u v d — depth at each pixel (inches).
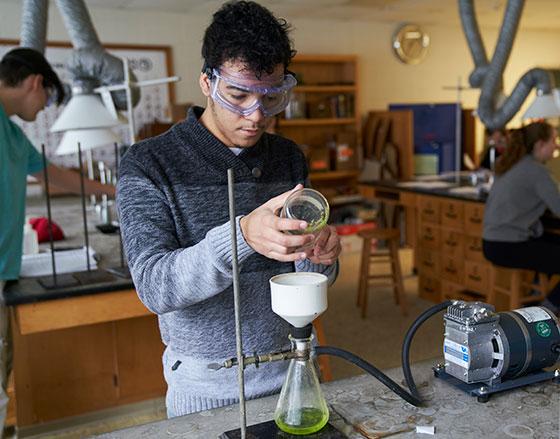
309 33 238.8
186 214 44.9
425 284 170.9
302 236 31.5
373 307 164.2
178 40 212.7
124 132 200.2
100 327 100.3
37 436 97.7
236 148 46.5
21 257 82.7
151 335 104.3
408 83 263.0
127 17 203.9
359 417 36.7
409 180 196.2
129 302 78.6
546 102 136.2
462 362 39.9
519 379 40.7
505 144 144.1
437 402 38.5
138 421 102.2
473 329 39.4
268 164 49.1
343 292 179.6
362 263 159.8
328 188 245.3
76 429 99.8
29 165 94.1
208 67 40.3
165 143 45.9
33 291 74.7
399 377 42.8
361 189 197.9
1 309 80.0
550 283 143.0
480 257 149.2
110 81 98.2
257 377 45.4
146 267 39.0
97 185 107.3
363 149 252.1
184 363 46.1
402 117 231.8
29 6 112.2
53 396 98.7
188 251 36.8
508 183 127.8
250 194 47.1
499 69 144.3
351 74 241.9
